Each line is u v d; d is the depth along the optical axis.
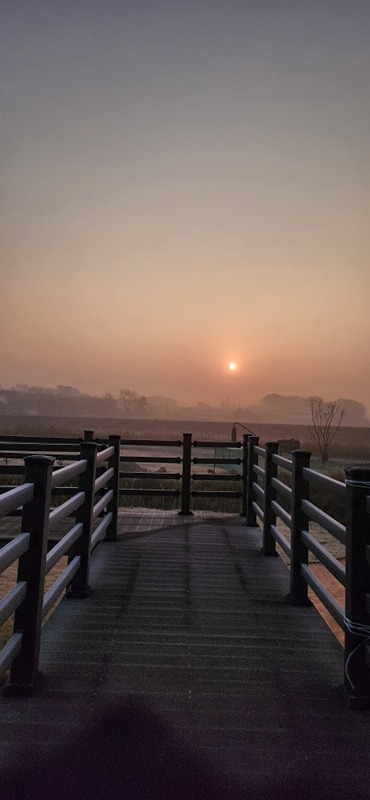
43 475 3.01
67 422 116.50
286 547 5.15
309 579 4.24
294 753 2.48
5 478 14.45
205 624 4.19
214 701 2.97
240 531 7.84
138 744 2.51
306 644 3.85
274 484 6.06
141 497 12.75
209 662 3.50
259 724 2.74
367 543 3.01
